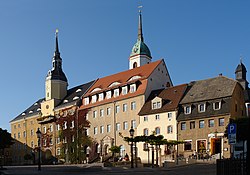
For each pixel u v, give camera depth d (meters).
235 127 18.56
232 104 63.81
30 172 44.19
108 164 55.62
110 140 80.50
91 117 86.19
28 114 108.06
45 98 102.62
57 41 104.00
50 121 96.44
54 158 90.75
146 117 73.75
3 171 45.59
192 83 74.06
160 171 39.75
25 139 107.12
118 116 80.00
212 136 63.12
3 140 53.69
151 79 78.44
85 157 85.56
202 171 36.03
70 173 42.28
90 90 91.56
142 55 102.50
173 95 72.75
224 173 21.72
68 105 92.25
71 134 89.94
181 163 51.97
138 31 106.62
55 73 100.00
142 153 72.12
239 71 88.56
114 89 83.12
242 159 20.17
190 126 66.56
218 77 70.69
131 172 39.97
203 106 66.31
